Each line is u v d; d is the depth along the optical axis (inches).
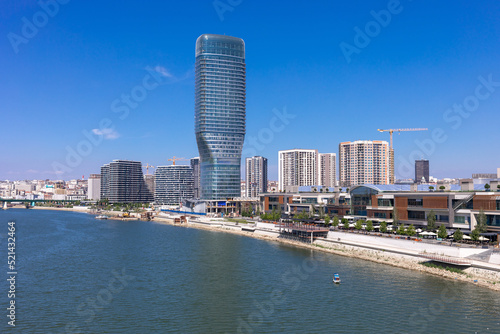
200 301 3949.3
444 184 7342.5
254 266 5447.8
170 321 3444.9
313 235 7249.0
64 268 5418.3
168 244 7682.1
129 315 3580.2
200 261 5856.3
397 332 3129.9
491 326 3198.8
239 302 3900.1
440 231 5413.4
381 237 5861.2
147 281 4702.3
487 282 4192.9
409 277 4635.8
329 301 3853.3
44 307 3796.8
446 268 4712.1
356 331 3171.8
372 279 4576.8
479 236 5049.2
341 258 5920.3
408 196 6505.9
